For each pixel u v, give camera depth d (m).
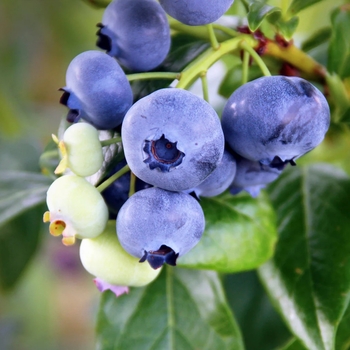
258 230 0.19
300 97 0.15
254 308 0.23
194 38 0.19
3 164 0.24
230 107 0.15
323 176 0.21
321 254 0.19
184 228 0.14
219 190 0.16
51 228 0.15
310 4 0.18
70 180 0.15
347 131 0.21
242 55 0.17
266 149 0.15
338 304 0.18
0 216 0.20
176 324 0.20
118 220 0.15
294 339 0.19
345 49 0.19
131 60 0.17
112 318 0.20
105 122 0.16
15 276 0.25
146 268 0.15
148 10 0.17
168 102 0.14
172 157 0.14
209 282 0.20
